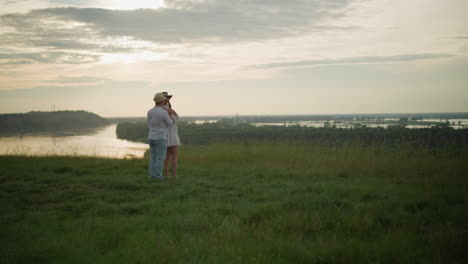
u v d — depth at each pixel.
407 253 3.46
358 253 3.47
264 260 3.33
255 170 10.52
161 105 8.76
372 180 8.38
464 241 3.74
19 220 4.88
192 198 6.39
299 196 6.13
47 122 158.50
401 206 5.52
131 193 7.00
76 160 13.26
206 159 13.33
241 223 4.60
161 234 4.03
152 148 8.71
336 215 4.80
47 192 7.01
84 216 5.13
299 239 3.97
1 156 14.18
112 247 3.72
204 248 3.64
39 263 3.30
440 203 5.61
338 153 12.45
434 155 11.17
